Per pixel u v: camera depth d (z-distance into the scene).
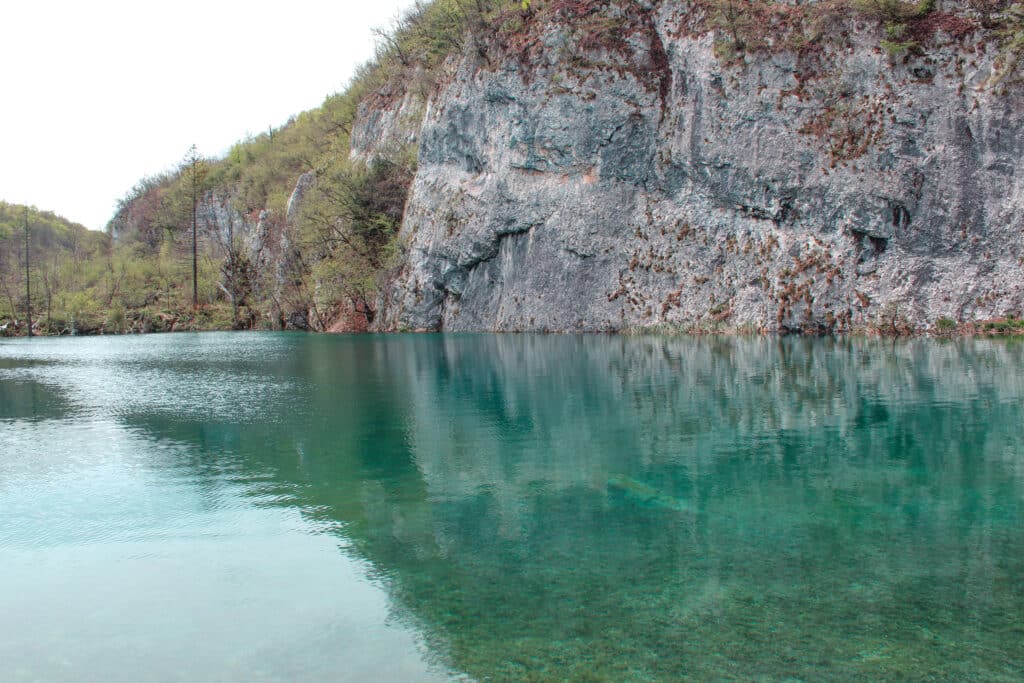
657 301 36.28
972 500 8.92
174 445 13.38
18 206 124.62
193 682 5.37
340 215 55.69
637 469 10.77
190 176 89.38
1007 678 5.13
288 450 12.71
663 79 36.69
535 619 6.15
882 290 29.47
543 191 40.62
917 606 6.20
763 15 33.31
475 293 45.69
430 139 48.62
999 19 27.89
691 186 35.41
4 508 9.70
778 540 7.77
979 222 27.80
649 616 6.13
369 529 8.52
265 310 69.38
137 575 7.41
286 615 6.39
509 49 41.72
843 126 30.58
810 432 12.76
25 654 5.88
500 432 13.69
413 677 5.32
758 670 5.27
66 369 28.89
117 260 91.19
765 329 32.06
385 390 19.81
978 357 21.48
